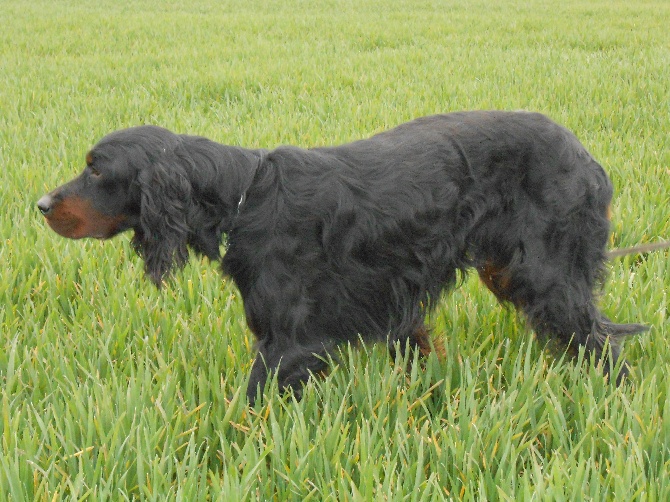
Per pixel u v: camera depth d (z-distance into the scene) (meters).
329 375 2.69
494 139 2.72
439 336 2.92
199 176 2.63
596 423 2.56
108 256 3.32
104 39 9.06
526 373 2.69
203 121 4.82
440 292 2.77
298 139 4.41
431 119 2.78
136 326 2.97
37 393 2.67
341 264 2.64
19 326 2.98
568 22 10.69
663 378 2.71
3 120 4.92
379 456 2.54
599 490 2.40
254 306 2.63
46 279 3.17
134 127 2.67
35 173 3.81
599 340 2.79
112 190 2.65
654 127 4.89
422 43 8.86
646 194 3.67
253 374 2.67
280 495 2.46
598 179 2.76
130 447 2.49
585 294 2.77
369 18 11.51
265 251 2.61
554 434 2.57
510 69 6.69
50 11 12.59
